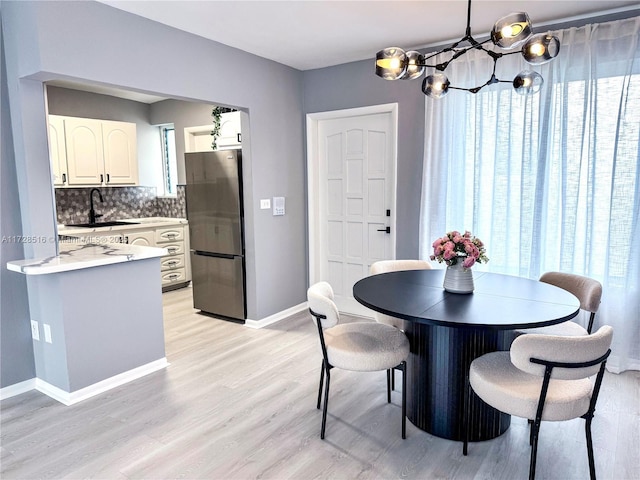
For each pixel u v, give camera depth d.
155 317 3.24
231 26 3.22
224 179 4.23
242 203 4.19
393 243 4.15
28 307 2.95
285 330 4.14
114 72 2.87
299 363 3.36
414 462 2.14
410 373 2.49
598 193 3.05
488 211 3.53
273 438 2.35
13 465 2.15
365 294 2.35
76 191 5.41
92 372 2.87
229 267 4.36
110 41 2.83
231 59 3.71
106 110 5.65
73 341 2.75
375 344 2.34
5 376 2.87
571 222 3.12
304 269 4.78
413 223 4.00
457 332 2.23
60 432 2.44
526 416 1.80
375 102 4.10
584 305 2.57
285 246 4.49
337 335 2.49
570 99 3.08
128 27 2.93
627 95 2.88
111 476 2.06
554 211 3.24
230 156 4.14
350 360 2.23
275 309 4.43
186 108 5.82
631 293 3.02
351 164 4.43
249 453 2.22
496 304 2.15
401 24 3.22
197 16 3.02
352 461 2.15
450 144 3.63
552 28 3.20
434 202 3.72
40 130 2.80
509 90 3.30
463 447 2.19
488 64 3.39
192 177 4.50
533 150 3.23
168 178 6.44
